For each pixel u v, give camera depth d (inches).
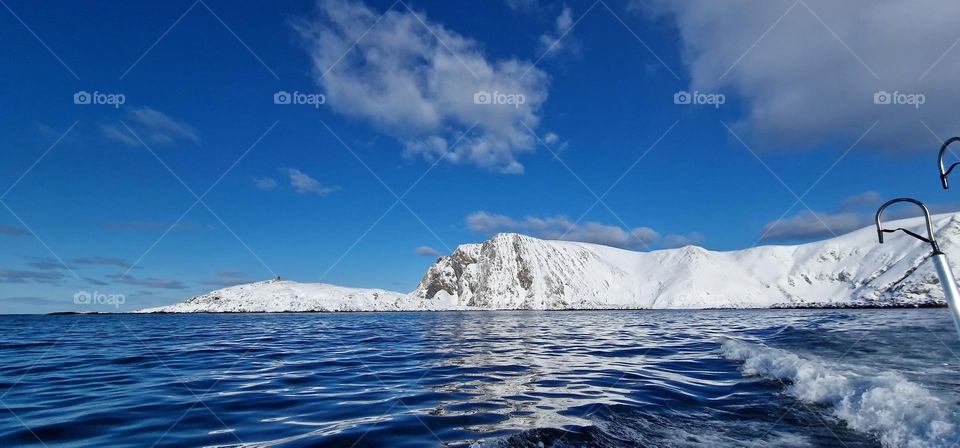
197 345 1063.6
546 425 326.0
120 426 347.9
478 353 838.5
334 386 509.0
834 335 936.9
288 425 346.3
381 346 1003.3
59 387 514.3
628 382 504.1
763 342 847.1
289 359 772.6
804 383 426.6
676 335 1237.1
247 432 329.1
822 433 287.7
